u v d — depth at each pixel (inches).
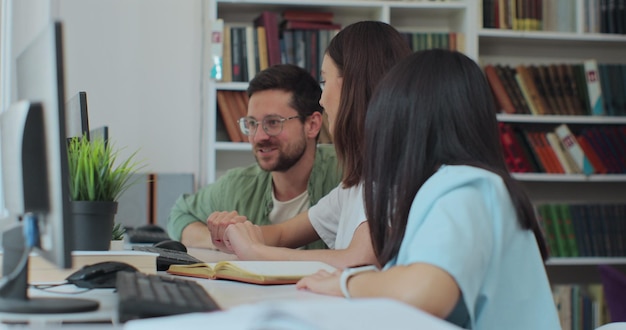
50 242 44.8
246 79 155.4
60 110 42.9
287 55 155.9
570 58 175.2
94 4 161.8
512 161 161.5
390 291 47.0
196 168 164.1
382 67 80.1
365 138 56.7
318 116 108.4
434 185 50.9
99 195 67.6
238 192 110.8
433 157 53.8
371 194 56.6
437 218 48.8
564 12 165.5
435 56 55.1
